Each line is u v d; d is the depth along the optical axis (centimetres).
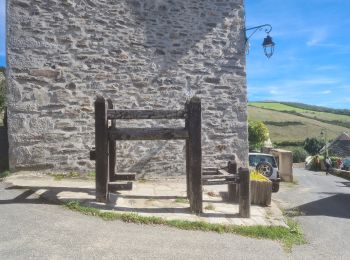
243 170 592
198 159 577
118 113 578
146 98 856
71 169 798
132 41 852
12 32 768
